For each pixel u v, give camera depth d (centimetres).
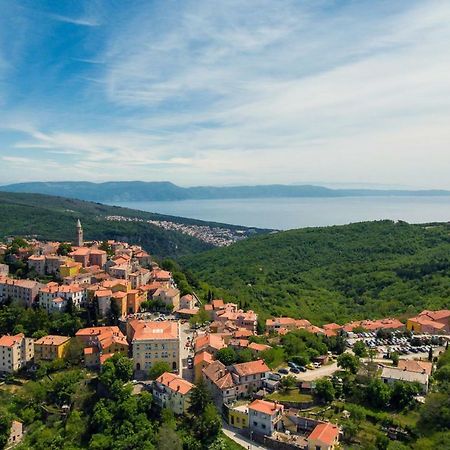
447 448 14412
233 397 18812
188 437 16375
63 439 18125
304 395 18800
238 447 16262
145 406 18225
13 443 18838
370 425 16762
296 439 16325
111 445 16888
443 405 16238
